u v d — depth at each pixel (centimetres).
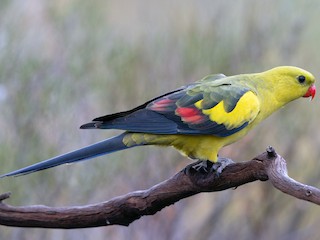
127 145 811
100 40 1530
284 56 1579
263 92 887
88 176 1368
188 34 1583
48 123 1376
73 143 1379
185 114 830
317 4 1612
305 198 654
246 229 1530
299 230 1542
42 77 1423
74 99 1432
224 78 885
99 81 1469
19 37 1477
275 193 1528
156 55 1561
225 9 1614
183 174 747
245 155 1486
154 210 751
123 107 1491
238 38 1579
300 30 1590
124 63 1517
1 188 1307
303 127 1545
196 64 1549
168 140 830
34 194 1330
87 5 1573
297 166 1542
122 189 1400
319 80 1581
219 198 1517
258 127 1503
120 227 1405
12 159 1323
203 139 836
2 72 1412
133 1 1692
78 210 731
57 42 1503
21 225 729
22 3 1537
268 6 1608
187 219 1512
